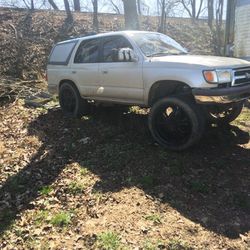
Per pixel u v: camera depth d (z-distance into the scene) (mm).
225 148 6711
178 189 5422
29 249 4363
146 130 7609
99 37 8039
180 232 4477
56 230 4672
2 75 13562
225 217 4773
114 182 5738
